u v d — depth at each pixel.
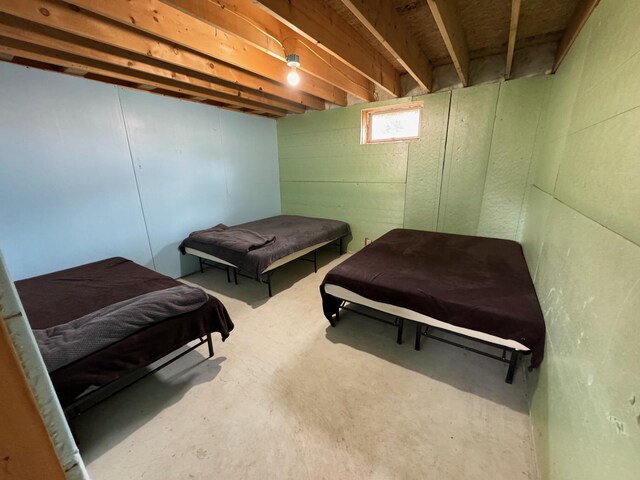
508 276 1.93
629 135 0.80
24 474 0.35
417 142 3.24
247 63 2.28
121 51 2.04
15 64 2.10
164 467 1.24
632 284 0.66
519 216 2.84
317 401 1.57
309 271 3.57
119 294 1.92
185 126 3.26
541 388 1.30
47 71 2.25
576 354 0.94
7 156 2.13
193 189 3.44
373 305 1.97
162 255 3.24
